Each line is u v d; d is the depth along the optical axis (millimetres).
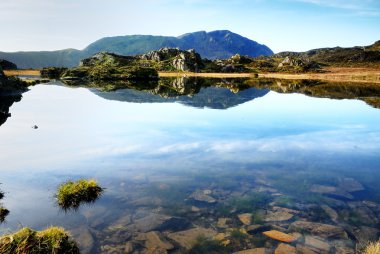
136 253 7410
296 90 56531
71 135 20031
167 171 13242
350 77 99312
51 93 53438
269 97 43969
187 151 16203
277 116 27078
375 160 14789
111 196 10773
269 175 12836
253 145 17391
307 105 34750
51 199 10578
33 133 20781
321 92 51562
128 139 18766
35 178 12461
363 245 7742
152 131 21000
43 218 9219
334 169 13547
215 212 9586
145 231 8453
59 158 15039
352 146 17219
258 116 27078
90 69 139250
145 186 11633
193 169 13500
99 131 21188
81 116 27719
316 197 10695
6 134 20469
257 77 133500
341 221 8992
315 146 17234
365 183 11977
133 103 37062
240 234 8289
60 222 8961
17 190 11289
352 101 38156
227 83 84125
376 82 76000
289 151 16234
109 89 63188
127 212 9594
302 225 8758
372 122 24125
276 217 9242
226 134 20031
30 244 7270
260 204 10141
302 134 20141
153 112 29672
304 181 12203
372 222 8930
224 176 12656
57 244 7340
